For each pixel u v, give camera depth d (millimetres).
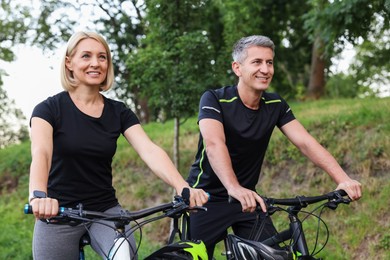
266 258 2930
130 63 8141
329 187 7418
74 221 2840
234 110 3795
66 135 3285
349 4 6887
